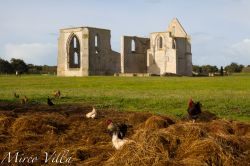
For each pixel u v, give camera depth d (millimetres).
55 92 38344
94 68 119938
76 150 15102
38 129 19125
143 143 13703
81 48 119188
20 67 155625
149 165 12633
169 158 12977
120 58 124875
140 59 127438
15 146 16172
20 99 36219
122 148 13688
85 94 41031
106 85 59844
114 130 15172
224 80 69875
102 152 14945
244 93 41562
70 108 29594
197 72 141375
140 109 30500
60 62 124875
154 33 125688
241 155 13406
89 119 23281
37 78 83500
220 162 12812
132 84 61094
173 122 20297
